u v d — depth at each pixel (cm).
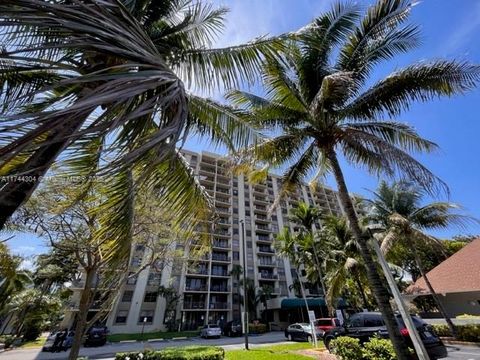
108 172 144
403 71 667
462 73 614
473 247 1493
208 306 3659
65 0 134
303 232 2436
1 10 111
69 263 808
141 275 3416
